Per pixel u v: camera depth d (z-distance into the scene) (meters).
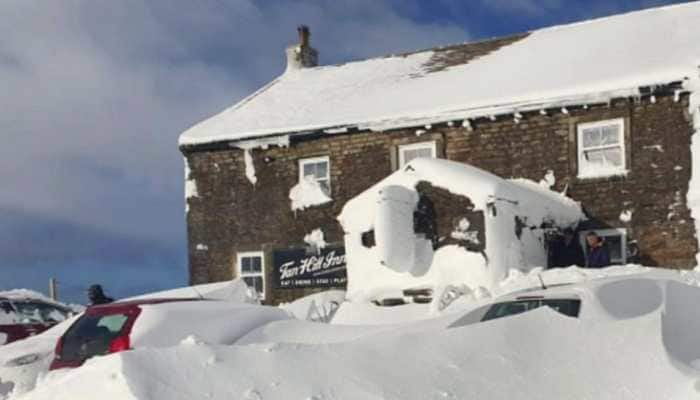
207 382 4.93
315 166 19.91
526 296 8.01
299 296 19.67
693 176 15.63
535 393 5.05
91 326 8.31
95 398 4.82
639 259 16.20
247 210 20.58
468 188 15.47
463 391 5.02
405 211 15.89
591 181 16.77
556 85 17.14
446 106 18.09
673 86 15.78
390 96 19.94
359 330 8.08
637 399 4.95
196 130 21.45
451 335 5.61
